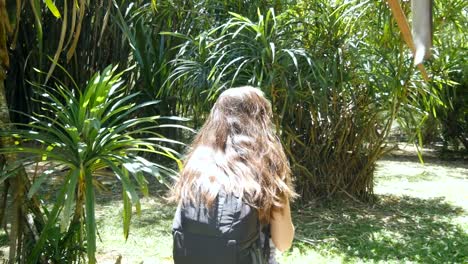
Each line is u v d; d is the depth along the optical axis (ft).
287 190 6.72
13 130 10.24
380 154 22.30
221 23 20.81
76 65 30.12
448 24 20.47
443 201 24.12
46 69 31.24
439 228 19.72
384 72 19.75
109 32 29.73
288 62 18.30
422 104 23.75
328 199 22.11
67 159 9.96
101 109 10.42
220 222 6.29
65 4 9.46
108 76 10.66
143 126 29.89
